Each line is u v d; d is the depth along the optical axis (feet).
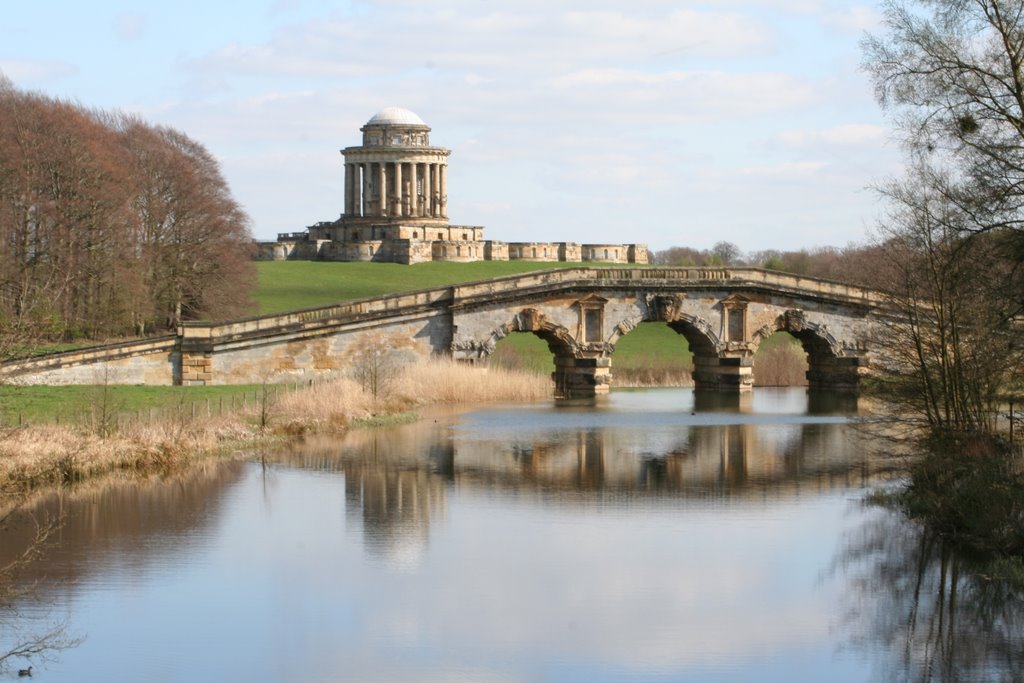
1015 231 159.22
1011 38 163.43
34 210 331.77
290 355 321.11
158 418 216.54
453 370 325.01
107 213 352.69
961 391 169.48
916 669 112.47
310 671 112.27
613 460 219.00
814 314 363.15
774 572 140.97
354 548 151.12
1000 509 148.97
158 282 391.24
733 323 360.89
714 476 202.08
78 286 343.46
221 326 313.53
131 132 412.36
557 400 336.49
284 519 165.78
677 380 414.21
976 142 164.76
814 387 373.81
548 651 117.08
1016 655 115.96
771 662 114.52
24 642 118.62
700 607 129.18
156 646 118.01
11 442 179.01
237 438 223.71
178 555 147.02
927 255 174.70
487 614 126.93
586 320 351.87
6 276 275.59
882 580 137.39
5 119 344.90
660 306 354.33
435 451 225.76
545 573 141.18
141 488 183.01
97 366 302.66
